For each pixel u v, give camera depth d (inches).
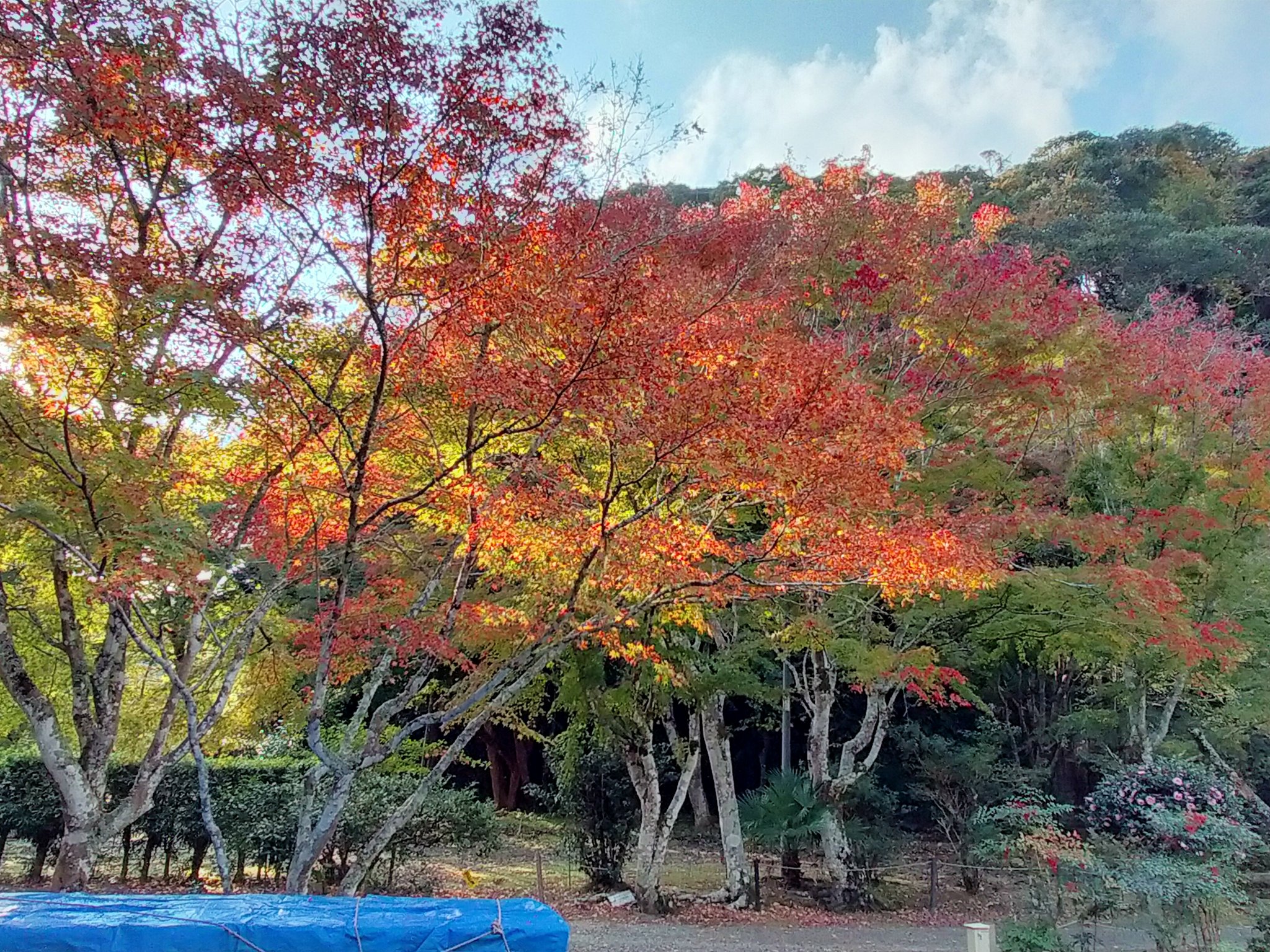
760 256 353.7
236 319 229.5
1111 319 492.1
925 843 617.6
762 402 247.8
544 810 672.4
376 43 212.5
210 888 461.1
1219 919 319.0
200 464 299.3
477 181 244.7
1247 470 426.3
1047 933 295.6
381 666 290.7
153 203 254.1
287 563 285.1
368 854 267.4
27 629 344.5
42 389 226.5
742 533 390.6
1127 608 363.9
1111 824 357.7
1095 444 470.6
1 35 211.0
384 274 248.2
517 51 229.6
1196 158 1547.7
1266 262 1079.6
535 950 149.0
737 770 901.8
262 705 389.4
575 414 248.4
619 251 272.2
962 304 383.2
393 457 306.3
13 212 248.2
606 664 448.8
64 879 245.0
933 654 389.7
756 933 410.0
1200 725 565.9
